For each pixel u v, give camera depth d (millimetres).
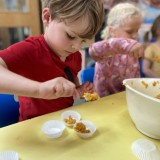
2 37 1472
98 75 902
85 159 383
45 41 608
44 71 617
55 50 613
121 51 753
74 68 729
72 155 393
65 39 513
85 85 645
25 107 670
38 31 1537
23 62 544
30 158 382
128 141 440
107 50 785
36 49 584
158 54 1541
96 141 437
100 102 620
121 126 497
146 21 1643
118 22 992
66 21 474
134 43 714
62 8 469
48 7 515
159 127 428
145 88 573
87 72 1024
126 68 921
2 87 407
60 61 649
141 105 438
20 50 543
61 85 395
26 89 397
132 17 972
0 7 1390
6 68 479
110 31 1047
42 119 513
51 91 390
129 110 495
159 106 403
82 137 446
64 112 540
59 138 442
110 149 412
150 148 406
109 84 917
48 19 539
